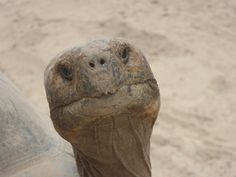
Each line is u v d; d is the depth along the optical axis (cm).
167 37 650
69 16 709
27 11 736
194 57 620
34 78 601
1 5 763
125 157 226
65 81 212
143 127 223
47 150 252
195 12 709
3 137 246
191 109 538
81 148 224
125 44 213
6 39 687
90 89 205
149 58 618
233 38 665
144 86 215
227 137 508
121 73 208
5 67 627
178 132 507
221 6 727
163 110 533
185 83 577
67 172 241
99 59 206
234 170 470
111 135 217
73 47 212
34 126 256
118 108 208
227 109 544
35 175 236
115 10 712
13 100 259
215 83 579
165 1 730
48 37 671
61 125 218
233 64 615
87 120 211
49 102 220
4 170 240
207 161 479
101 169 229
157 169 466
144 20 685
